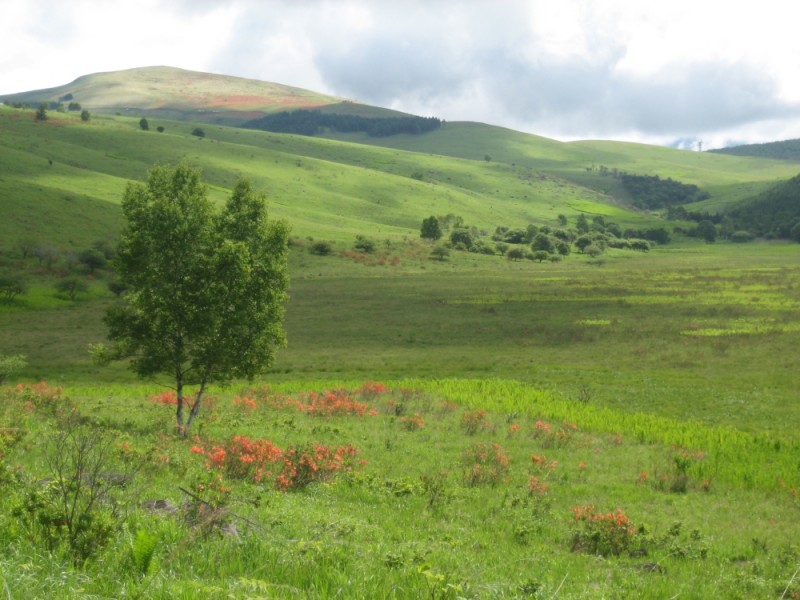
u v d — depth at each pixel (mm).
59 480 8289
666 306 84125
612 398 39469
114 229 129250
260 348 27406
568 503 18922
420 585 7090
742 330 64688
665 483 21344
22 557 6184
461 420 31156
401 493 18000
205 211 26953
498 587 7777
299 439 25766
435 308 88500
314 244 147750
